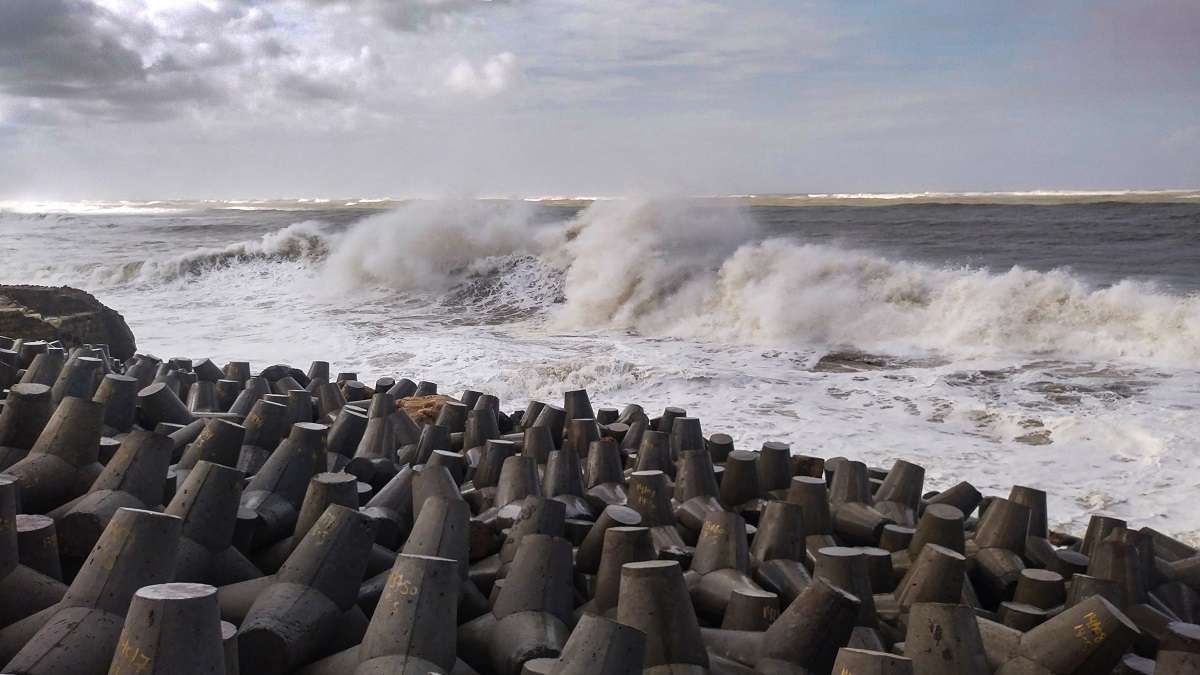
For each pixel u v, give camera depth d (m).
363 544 4.39
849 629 4.06
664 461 7.30
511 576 4.46
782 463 6.97
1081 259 35.62
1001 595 5.62
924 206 73.44
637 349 20.03
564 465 6.43
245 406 8.50
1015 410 14.19
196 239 52.38
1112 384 16.03
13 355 8.36
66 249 45.09
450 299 28.09
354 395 10.10
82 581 3.81
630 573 3.97
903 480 7.07
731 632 4.42
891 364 18.20
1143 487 10.69
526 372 16.62
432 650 3.79
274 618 4.01
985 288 20.67
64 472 5.30
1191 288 26.73
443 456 6.49
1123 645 4.06
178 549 4.07
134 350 16.72
